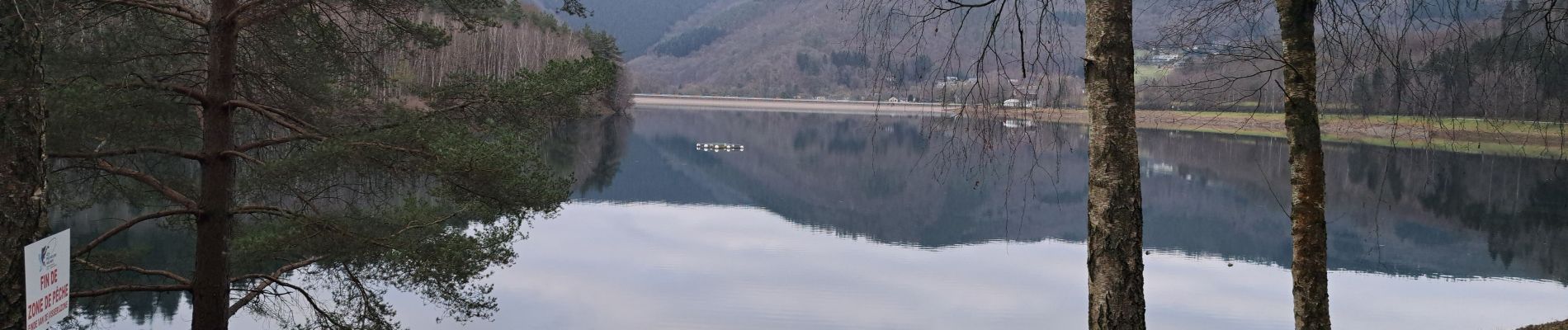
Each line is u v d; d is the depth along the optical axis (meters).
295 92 11.95
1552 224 37.69
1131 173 7.08
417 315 18.34
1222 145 81.88
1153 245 34.06
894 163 74.12
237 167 12.09
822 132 123.44
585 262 26.33
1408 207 42.19
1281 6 8.57
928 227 38.44
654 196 47.38
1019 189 54.84
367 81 12.25
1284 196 50.88
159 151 10.32
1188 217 42.75
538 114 12.13
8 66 6.19
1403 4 8.12
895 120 135.50
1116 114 7.05
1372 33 8.22
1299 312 8.74
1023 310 22.11
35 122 6.37
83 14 10.30
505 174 10.95
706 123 140.38
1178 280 26.25
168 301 18.05
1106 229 7.10
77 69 10.55
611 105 127.44
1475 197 44.69
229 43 10.83
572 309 20.47
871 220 40.41
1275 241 35.44
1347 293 24.70
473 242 11.84
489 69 80.00
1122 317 7.05
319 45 11.72
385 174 10.72
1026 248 32.34
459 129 11.24
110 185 11.34
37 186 6.37
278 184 10.41
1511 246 32.75
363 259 11.27
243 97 11.89
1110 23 7.04
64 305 5.64
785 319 20.62
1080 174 61.97
